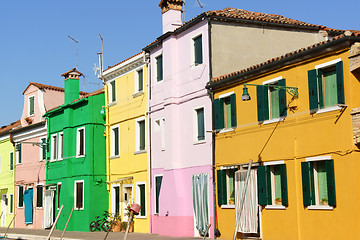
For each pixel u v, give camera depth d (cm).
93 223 3030
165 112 2553
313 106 1780
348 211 1642
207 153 2302
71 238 2548
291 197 1861
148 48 2744
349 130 1652
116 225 2930
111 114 3128
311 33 2667
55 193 3494
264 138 2000
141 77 2884
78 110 3266
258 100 2028
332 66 1741
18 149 4056
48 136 3612
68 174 3269
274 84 1981
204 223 2283
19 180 4012
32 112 3928
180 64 2519
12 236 3008
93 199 3083
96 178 3111
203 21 2378
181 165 2470
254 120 2055
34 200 3762
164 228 2503
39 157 3750
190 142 2416
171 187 2469
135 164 2861
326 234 1716
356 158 1636
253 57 2459
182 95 2486
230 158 2170
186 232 2403
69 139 3303
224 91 2225
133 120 2903
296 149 1852
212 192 2256
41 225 3653
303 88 1836
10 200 4162
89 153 3119
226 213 2172
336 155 1694
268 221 1959
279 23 2541
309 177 1792
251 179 2033
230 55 2388
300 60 1844
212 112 2284
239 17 2411
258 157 2023
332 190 1691
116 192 3070
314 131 1783
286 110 1905
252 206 2019
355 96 1650
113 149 3117
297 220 1830
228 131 2186
